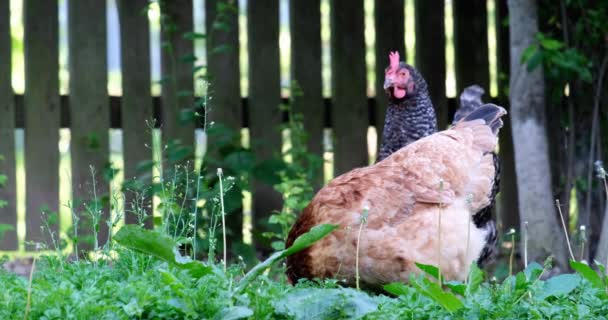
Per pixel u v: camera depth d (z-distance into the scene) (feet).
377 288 23.38
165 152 40.47
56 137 42.19
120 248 22.85
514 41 36.47
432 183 23.54
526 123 36.50
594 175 41.11
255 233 37.42
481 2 44.29
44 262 23.70
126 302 17.85
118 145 48.34
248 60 43.19
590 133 41.45
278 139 43.32
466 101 29.01
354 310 17.63
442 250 22.90
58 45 42.14
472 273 20.35
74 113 42.22
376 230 22.68
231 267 22.76
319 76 43.65
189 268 19.15
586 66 38.91
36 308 17.04
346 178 23.95
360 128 43.86
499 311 18.35
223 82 43.01
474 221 24.93
